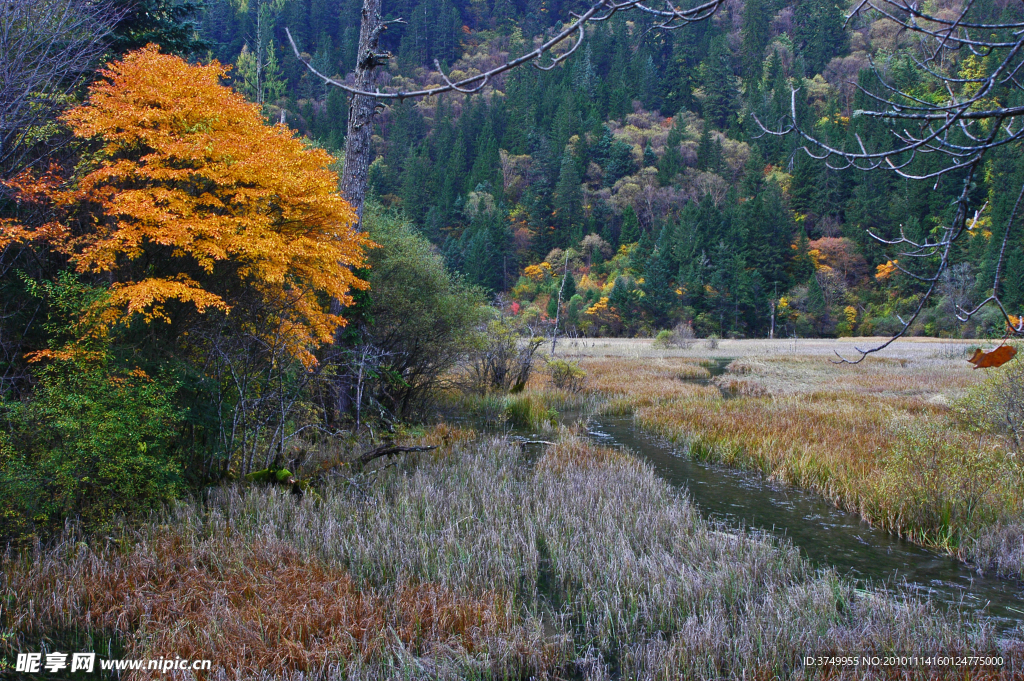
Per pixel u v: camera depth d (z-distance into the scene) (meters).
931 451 9.13
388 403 14.08
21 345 7.63
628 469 9.39
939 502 7.31
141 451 6.54
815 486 9.23
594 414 16.77
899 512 7.39
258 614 4.63
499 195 83.44
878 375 25.52
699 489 9.30
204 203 8.00
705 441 12.07
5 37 7.83
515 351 19.41
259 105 9.21
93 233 8.09
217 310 8.45
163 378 7.18
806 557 6.23
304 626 4.57
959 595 5.59
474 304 16.52
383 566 5.59
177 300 8.13
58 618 4.82
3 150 7.93
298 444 9.93
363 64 11.37
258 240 7.70
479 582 5.41
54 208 7.87
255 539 6.00
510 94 100.44
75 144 8.52
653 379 23.91
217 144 7.81
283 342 8.18
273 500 7.00
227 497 7.24
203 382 7.65
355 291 12.57
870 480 8.60
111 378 6.57
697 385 22.73
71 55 9.38
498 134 97.06
